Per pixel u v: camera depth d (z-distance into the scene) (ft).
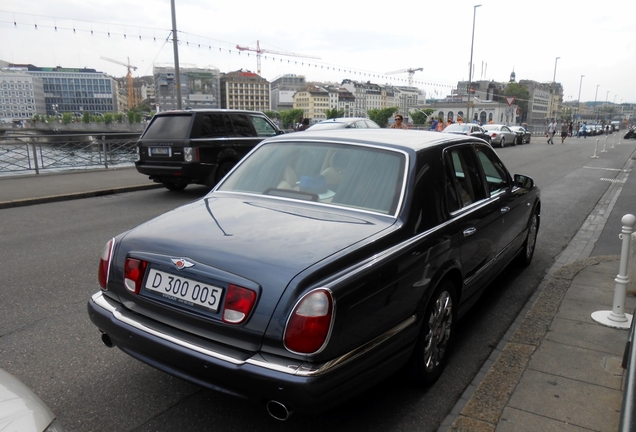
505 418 9.61
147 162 35.60
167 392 10.65
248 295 7.82
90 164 49.67
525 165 66.13
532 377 11.06
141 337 8.77
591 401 10.17
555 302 15.28
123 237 9.90
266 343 7.72
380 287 8.62
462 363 12.32
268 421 9.71
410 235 9.87
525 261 19.63
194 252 8.66
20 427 5.74
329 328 7.57
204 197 12.19
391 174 10.77
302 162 11.89
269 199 11.27
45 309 15.10
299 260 8.13
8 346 12.67
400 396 10.74
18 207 32.22
